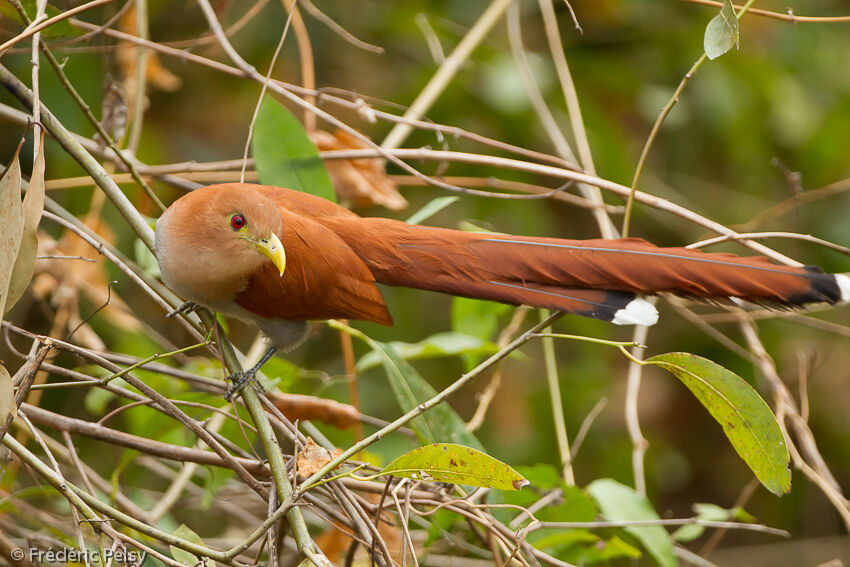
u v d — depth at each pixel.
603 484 8.25
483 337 9.33
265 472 6.64
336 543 8.27
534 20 13.22
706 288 6.50
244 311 7.48
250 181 9.88
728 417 6.07
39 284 8.88
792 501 13.53
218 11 9.96
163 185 11.31
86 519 5.60
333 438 8.98
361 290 7.26
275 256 6.95
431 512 6.60
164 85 10.17
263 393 6.99
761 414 5.94
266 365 8.59
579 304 6.75
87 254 9.41
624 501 8.13
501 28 13.03
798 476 13.49
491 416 12.70
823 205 13.36
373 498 7.91
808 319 9.66
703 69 13.34
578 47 13.31
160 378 8.56
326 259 7.21
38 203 5.68
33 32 6.10
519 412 12.71
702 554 8.73
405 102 12.38
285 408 8.29
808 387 13.41
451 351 8.74
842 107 13.48
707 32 6.60
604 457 12.91
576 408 12.74
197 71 12.16
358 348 12.27
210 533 10.16
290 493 5.84
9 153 10.76
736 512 8.34
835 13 13.85
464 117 12.59
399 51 13.06
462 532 8.51
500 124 12.52
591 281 6.79
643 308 6.63
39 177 5.72
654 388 13.91
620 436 13.20
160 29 11.75
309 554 5.43
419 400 7.68
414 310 12.57
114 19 7.86
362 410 12.03
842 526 13.28
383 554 6.02
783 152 13.72
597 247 6.81
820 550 12.88
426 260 7.20
